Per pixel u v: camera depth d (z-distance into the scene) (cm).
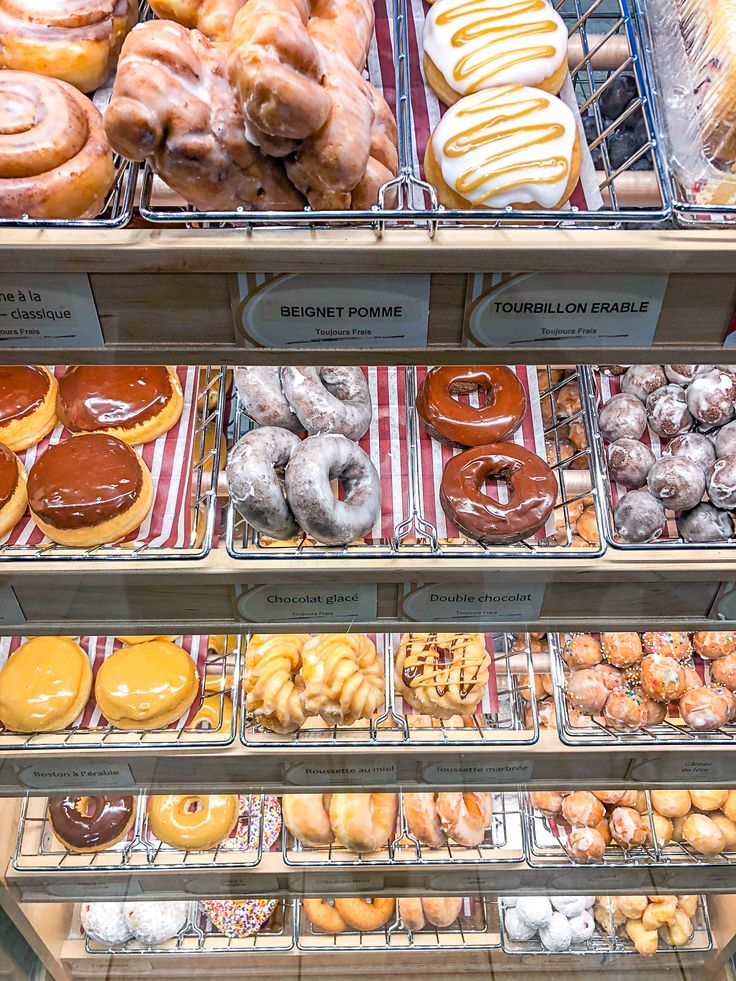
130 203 96
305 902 221
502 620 146
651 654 175
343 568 133
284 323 103
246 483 128
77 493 134
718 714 168
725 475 143
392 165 108
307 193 96
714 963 221
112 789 176
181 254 93
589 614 146
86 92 111
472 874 202
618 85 126
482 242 94
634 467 151
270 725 164
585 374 162
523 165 103
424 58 122
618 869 201
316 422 141
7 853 195
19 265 94
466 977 223
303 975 223
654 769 176
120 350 107
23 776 169
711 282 100
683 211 95
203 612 143
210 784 176
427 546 139
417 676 164
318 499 127
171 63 87
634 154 116
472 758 172
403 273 97
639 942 217
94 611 142
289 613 144
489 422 148
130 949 218
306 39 87
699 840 198
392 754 169
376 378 160
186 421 157
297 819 190
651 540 147
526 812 205
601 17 138
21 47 104
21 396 151
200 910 223
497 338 106
